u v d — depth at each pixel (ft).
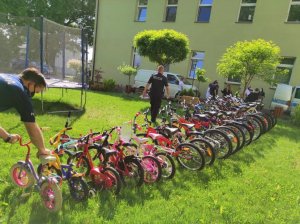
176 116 19.34
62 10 92.22
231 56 38.88
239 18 51.52
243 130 21.02
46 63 32.60
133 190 12.65
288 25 46.83
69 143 12.57
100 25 67.10
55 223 9.84
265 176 16.47
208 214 11.46
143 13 62.03
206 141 16.35
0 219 9.78
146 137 15.25
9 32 32.35
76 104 33.35
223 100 29.22
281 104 43.11
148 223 10.37
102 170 12.05
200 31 54.85
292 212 12.42
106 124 24.54
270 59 36.45
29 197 11.12
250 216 11.66
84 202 11.14
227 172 16.19
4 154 15.10
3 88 8.45
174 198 12.48
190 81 56.13
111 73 66.64
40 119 23.95
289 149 23.29
